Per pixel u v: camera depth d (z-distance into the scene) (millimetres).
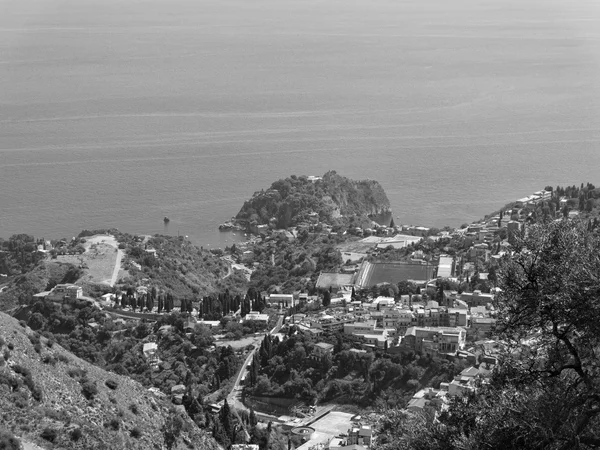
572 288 56094
